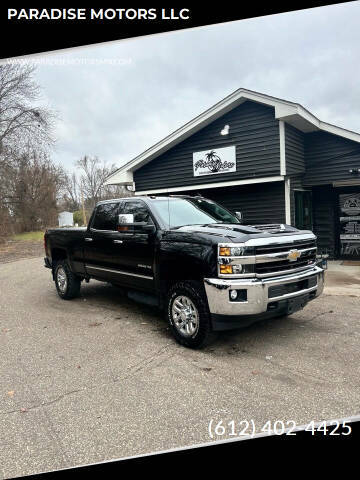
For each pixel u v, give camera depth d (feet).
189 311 14.26
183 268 14.37
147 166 42.91
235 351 13.98
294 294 13.83
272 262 13.57
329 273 30.14
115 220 18.81
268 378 11.65
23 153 74.84
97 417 9.73
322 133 35.70
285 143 32.68
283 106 30.89
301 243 14.71
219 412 9.81
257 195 35.86
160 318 18.72
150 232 16.15
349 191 37.37
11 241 81.35
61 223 115.14
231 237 13.24
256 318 13.26
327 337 15.20
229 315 12.92
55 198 115.65
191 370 12.42
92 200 188.44
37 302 23.26
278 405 10.07
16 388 11.50
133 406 10.23
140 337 15.89
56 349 14.76
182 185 40.06
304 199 37.60
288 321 17.52
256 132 34.14
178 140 39.17
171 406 10.18
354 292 23.07
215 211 19.47
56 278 24.21
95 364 13.16
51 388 11.44
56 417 9.80
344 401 10.16
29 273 36.94
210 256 13.28
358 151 33.88
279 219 34.40
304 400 10.27
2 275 36.17
